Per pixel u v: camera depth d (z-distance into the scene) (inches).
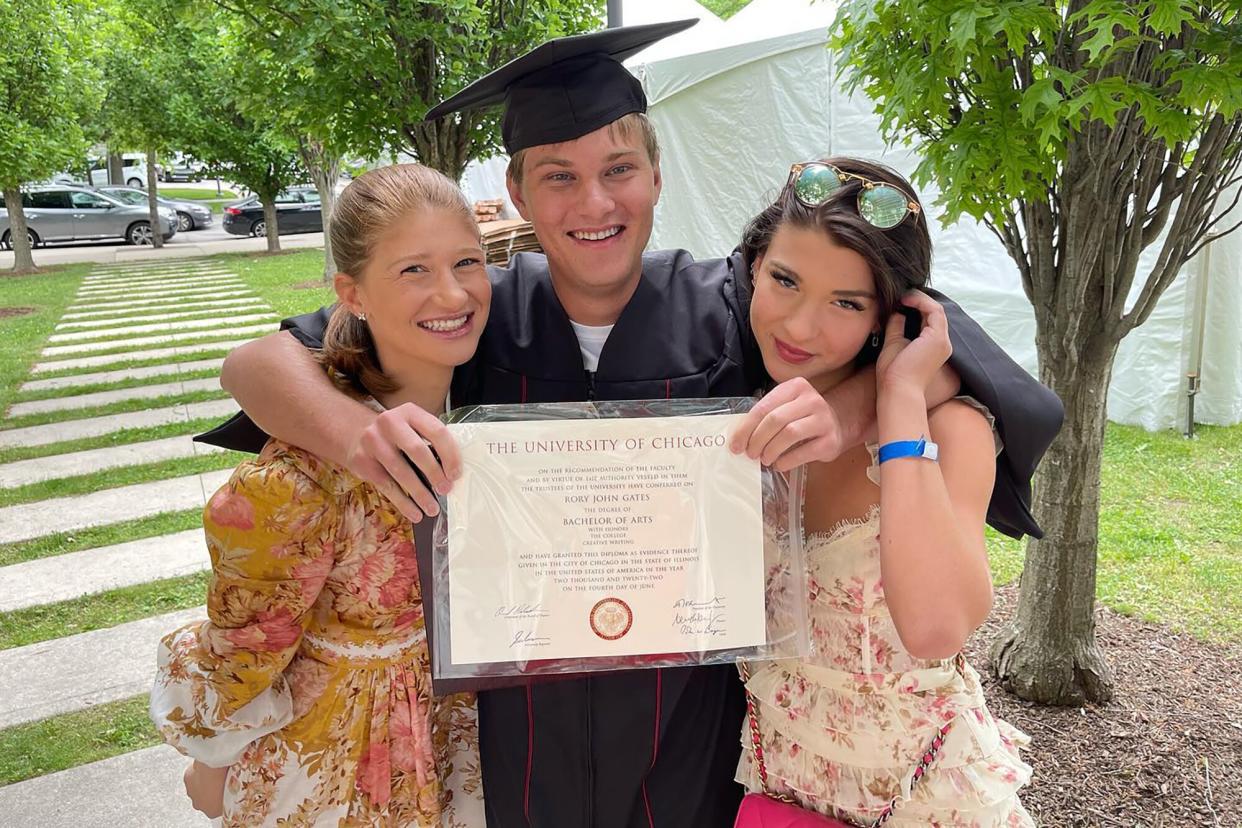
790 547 47.3
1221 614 139.1
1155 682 121.1
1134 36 65.7
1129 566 156.8
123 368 337.4
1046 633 116.0
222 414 273.0
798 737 52.4
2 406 286.5
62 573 170.4
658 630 46.8
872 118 236.8
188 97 668.1
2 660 140.8
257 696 54.0
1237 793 99.0
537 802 55.4
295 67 148.9
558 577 46.5
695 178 276.2
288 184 748.6
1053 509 113.3
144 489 212.7
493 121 161.5
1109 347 105.6
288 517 49.5
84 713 126.6
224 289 530.3
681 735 55.5
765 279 50.2
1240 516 175.6
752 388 58.6
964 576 43.8
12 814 106.0
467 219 50.7
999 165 78.7
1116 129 87.9
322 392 50.2
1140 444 219.1
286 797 55.9
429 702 57.2
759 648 46.8
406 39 146.6
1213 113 86.7
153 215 848.9
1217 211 211.3
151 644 144.9
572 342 59.4
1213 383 228.7
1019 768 51.9
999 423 48.3
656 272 61.4
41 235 865.5
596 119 55.7
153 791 109.5
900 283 48.4
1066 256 100.7
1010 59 84.7
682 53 263.6
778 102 252.2
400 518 52.8
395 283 49.4
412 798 56.4
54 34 537.3
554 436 45.6
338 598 54.6
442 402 56.2
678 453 45.8
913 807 50.3
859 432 48.8
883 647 49.9
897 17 79.4
